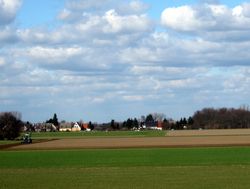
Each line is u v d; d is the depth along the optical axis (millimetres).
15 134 144375
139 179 39500
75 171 47281
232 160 56094
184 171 45062
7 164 56594
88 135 182375
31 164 56281
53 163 57125
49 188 35125
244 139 115312
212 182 36688
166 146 89688
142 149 81312
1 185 36969
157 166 50781
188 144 95500
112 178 40594
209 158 59406
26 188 35281
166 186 35125
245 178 38844
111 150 80375
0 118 143750
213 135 148000
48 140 133000
